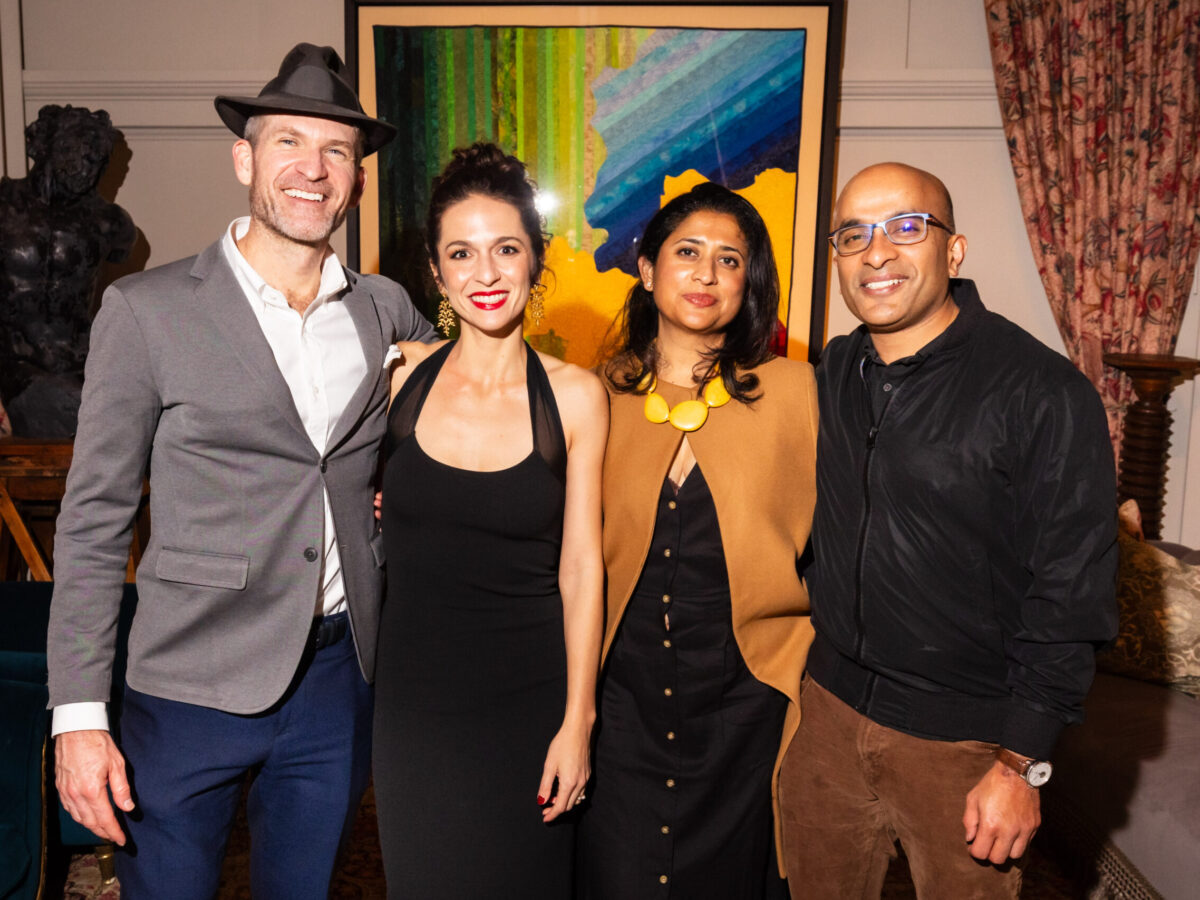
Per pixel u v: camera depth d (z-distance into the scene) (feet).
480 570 5.44
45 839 6.75
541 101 11.28
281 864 5.54
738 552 5.60
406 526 5.48
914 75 11.27
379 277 6.31
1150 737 7.50
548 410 5.47
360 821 9.05
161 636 5.14
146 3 11.67
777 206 11.30
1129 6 10.79
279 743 5.38
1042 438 4.84
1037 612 4.85
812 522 5.89
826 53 11.03
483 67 11.25
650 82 11.19
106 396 4.91
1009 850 4.91
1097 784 7.37
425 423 5.50
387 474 5.54
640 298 6.14
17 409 10.29
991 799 4.92
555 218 11.47
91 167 10.14
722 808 5.77
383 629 5.62
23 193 10.19
